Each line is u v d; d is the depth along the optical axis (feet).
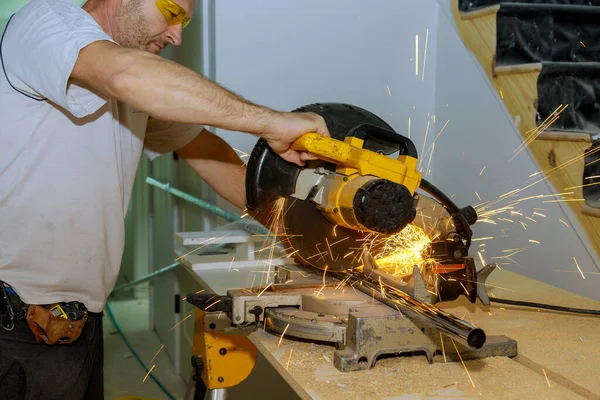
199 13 8.67
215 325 5.75
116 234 5.38
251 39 8.35
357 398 3.57
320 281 5.02
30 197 4.86
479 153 8.44
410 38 9.04
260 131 4.22
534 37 7.77
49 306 5.14
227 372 5.83
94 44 4.13
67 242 5.03
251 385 8.39
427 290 4.37
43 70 4.24
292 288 4.85
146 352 12.30
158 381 10.91
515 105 7.62
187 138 6.03
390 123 9.22
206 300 4.61
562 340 4.63
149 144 6.14
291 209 4.76
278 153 4.57
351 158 4.25
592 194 6.72
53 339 5.09
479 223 8.54
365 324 3.97
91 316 5.60
